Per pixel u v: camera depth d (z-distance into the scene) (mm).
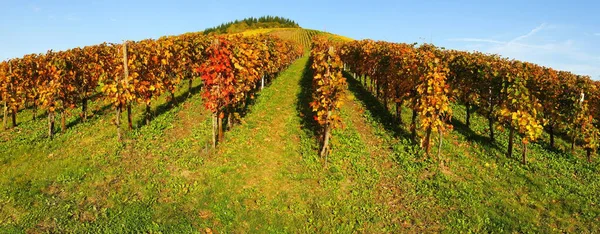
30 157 15008
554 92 17531
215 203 11945
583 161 17031
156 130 18188
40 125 20984
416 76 16797
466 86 20125
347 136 18297
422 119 15914
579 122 17328
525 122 15500
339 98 15219
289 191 13023
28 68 21391
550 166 16078
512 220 11680
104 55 23047
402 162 15531
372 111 23484
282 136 18062
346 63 42344
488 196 13023
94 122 20625
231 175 13672
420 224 11555
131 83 17297
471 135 19156
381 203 12680
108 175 13367
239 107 22234
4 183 12508
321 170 14617
